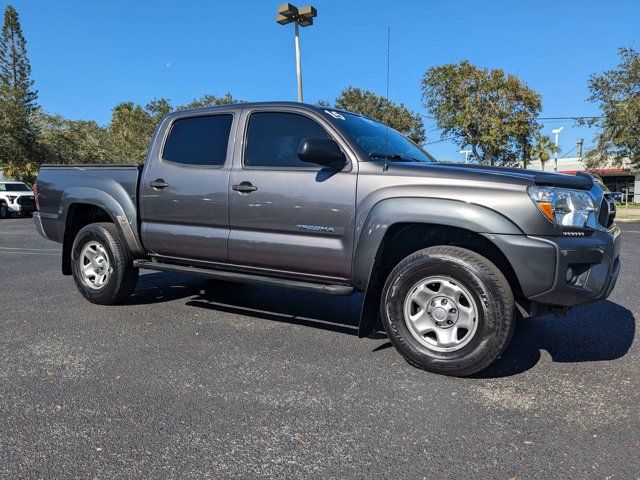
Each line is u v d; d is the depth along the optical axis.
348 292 3.67
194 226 4.48
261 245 4.05
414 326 3.45
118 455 2.42
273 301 5.43
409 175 3.51
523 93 30.72
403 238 3.74
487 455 2.42
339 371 3.46
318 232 3.80
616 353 3.83
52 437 2.59
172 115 4.84
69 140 39.94
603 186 3.87
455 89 31.83
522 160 33.31
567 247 3.12
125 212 4.87
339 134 3.86
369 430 2.66
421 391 3.14
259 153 4.18
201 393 3.12
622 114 25.11
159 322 4.63
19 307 5.24
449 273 3.28
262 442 2.54
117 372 3.45
